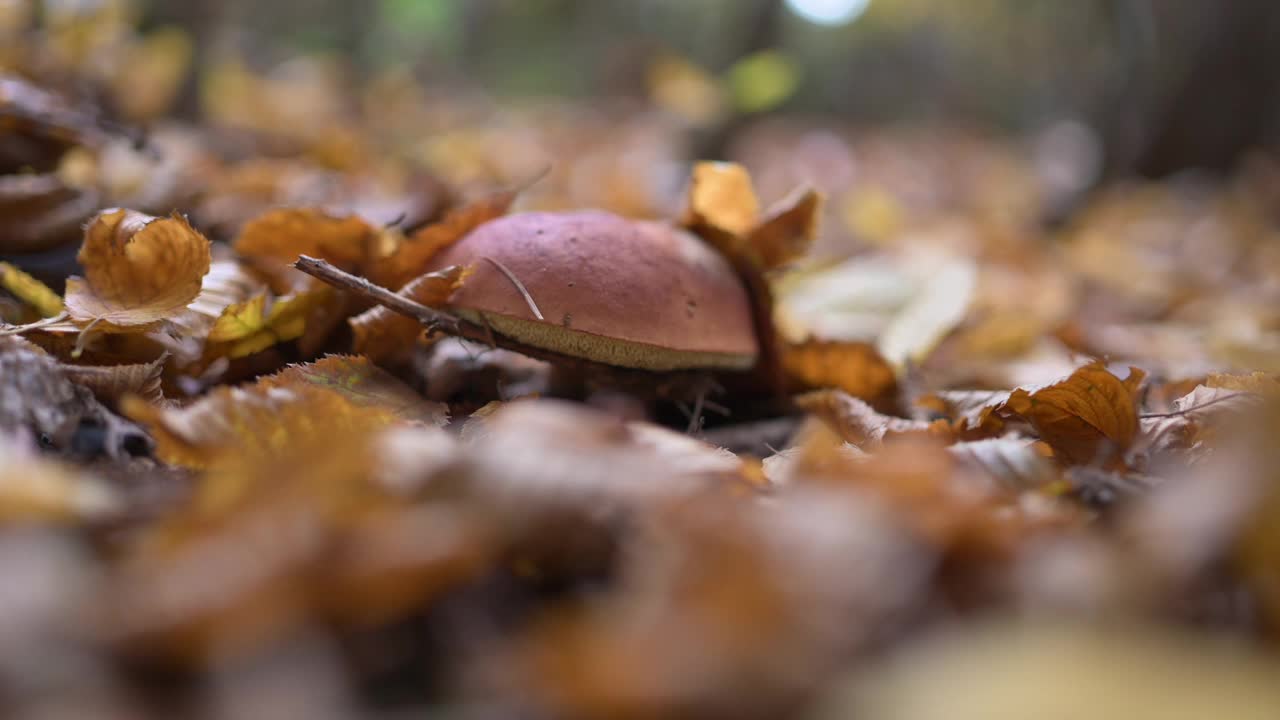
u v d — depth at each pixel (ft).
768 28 5.24
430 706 0.73
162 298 1.20
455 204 1.71
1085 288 3.24
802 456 0.98
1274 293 2.99
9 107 1.54
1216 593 0.76
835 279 2.08
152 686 0.69
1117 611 0.75
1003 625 0.75
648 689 0.66
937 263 2.10
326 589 0.73
